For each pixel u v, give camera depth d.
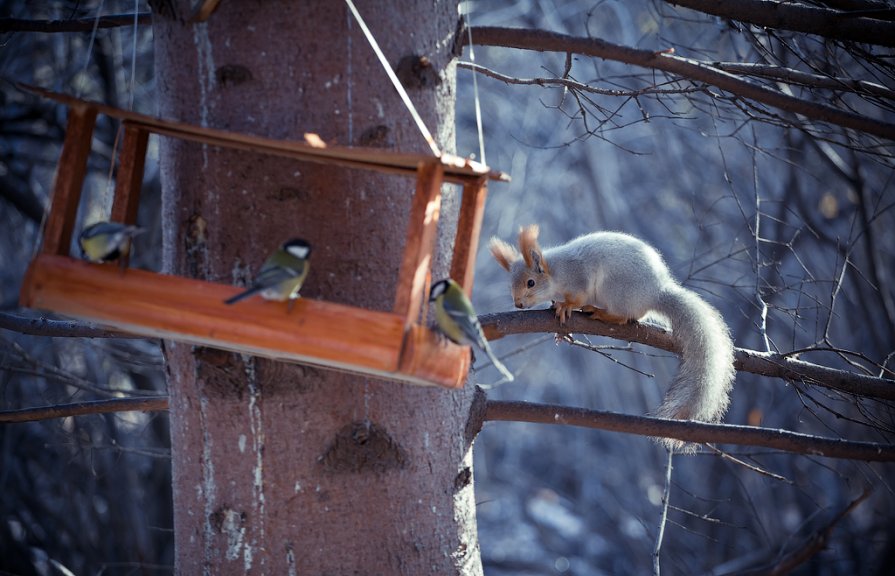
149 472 14.76
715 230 19.30
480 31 6.36
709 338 6.91
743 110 6.48
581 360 21.56
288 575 4.64
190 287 4.16
